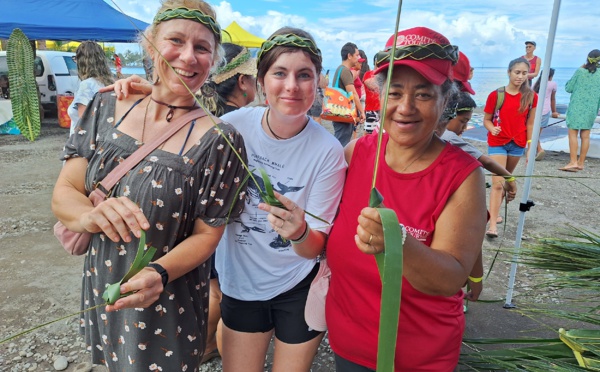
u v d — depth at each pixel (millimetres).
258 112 1819
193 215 1507
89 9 9383
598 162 8328
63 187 1500
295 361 1861
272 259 1803
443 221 1309
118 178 1430
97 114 1519
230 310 1923
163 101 1492
